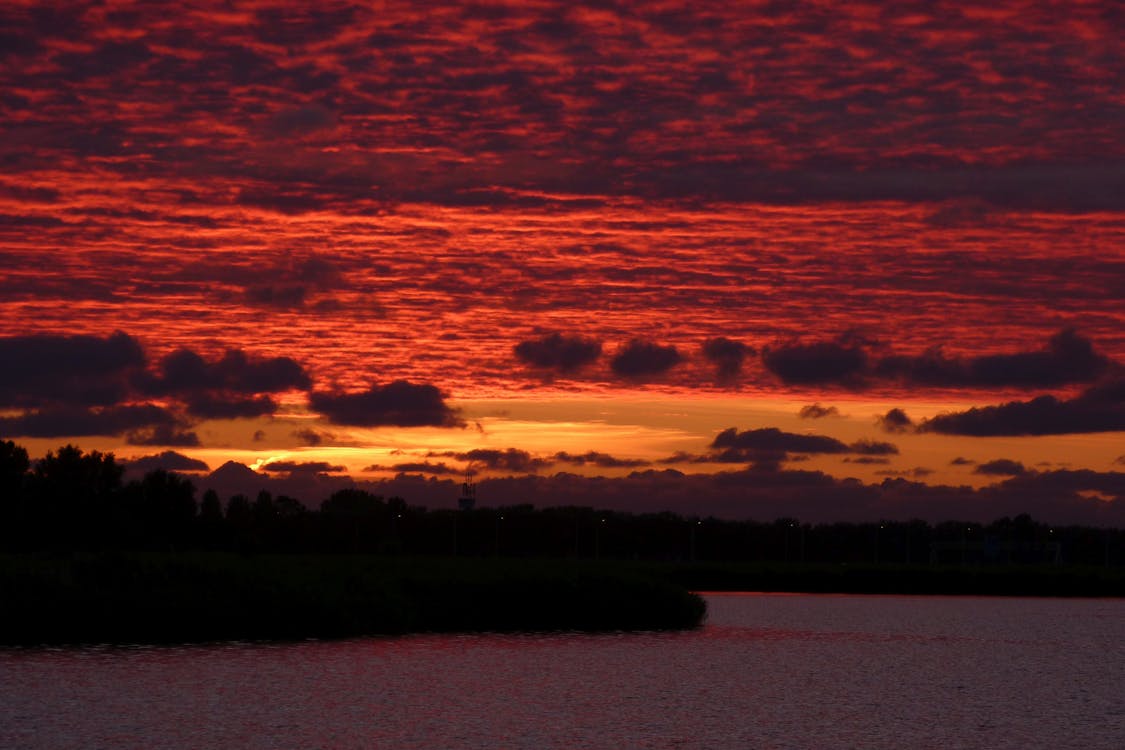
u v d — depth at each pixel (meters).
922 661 116.38
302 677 93.56
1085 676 105.88
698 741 72.75
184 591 117.88
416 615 132.12
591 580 143.88
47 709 77.75
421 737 72.44
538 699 86.25
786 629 153.25
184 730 72.62
